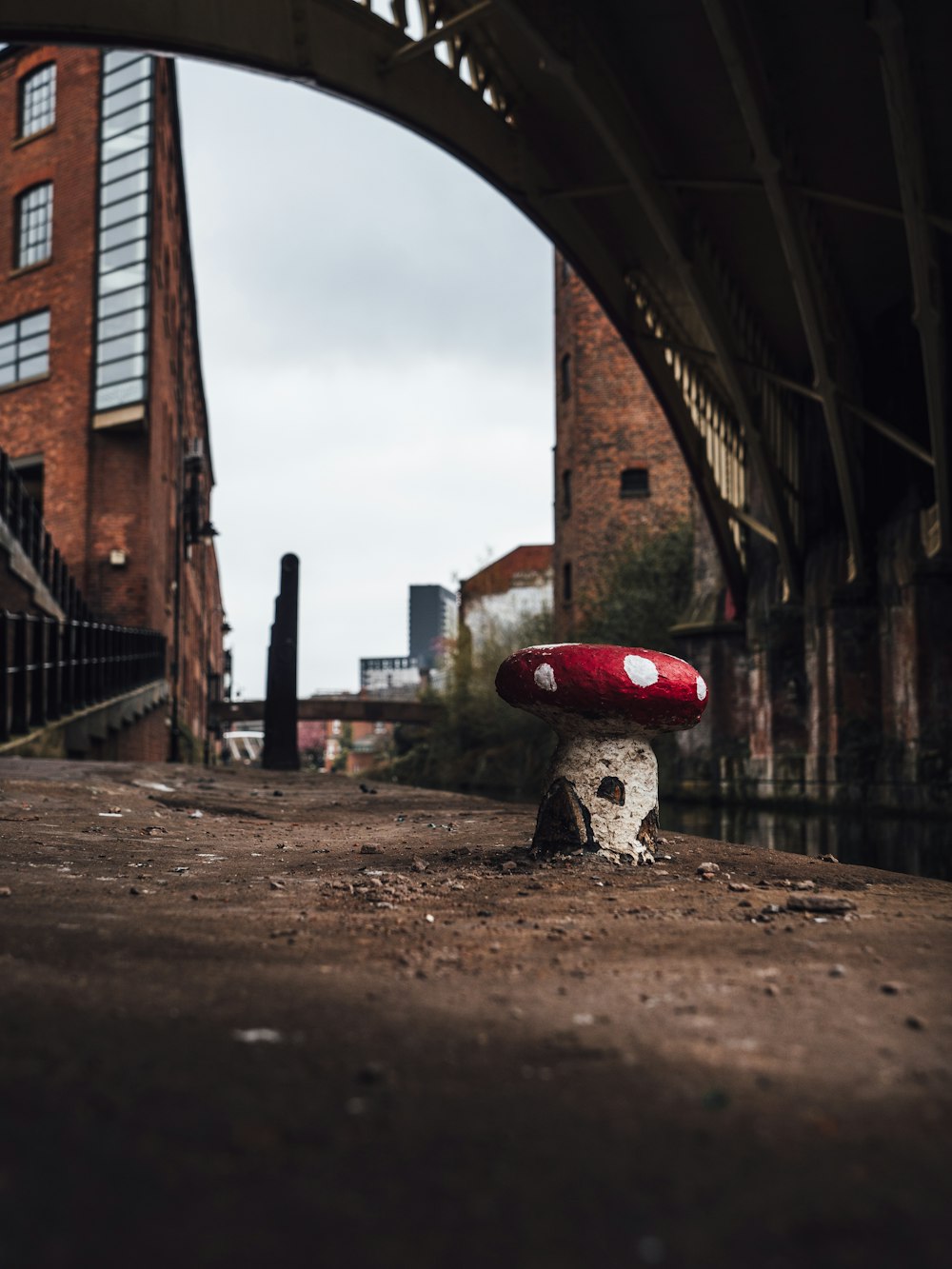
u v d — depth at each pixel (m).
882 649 20.88
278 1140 1.27
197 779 11.15
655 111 15.75
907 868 9.16
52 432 29.33
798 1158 1.25
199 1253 1.00
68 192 30.11
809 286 16.59
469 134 16.39
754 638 24.86
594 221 19.03
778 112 14.35
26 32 12.74
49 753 15.26
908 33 12.55
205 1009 1.82
